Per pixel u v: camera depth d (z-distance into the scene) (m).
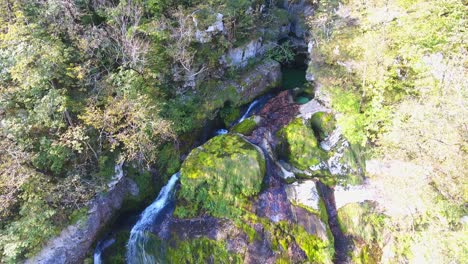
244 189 13.80
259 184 13.85
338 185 14.69
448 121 11.30
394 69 14.50
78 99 13.52
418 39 13.62
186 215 13.85
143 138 13.48
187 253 12.94
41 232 11.73
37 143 12.39
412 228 12.80
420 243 12.26
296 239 13.09
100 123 12.70
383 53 14.43
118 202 15.02
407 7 14.55
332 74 17.14
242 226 13.20
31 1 14.02
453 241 11.51
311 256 12.88
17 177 11.07
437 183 11.72
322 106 17.22
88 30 14.95
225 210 13.65
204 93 18.52
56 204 12.56
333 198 14.52
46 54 11.90
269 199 13.82
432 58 13.12
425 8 13.91
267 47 22.42
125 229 14.66
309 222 13.39
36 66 11.99
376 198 13.93
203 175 14.06
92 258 13.77
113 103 13.02
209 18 17.80
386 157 13.57
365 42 14.84
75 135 11.65
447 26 13.39
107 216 14.47
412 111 12.53
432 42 13.36
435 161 11.48
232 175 13.93
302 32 24.11
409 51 13.62
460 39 12.71
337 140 15.69
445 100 11.71
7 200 10.84
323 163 15.35
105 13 15.38
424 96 12.93
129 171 15.25
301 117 16.72
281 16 24.09
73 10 14.51
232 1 19.67
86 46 13.52
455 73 11.98
